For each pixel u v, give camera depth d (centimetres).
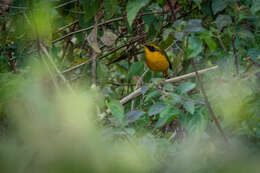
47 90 298
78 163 196
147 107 665
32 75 352
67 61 857
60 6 679
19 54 694
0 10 629
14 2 592
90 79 689
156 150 375
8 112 265
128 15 465
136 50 912
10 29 672
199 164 374
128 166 209
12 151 200
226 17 494
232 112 435
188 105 397
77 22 777
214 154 387
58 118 225
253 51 505
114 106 362
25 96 257
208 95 477
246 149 390
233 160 321
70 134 207
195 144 401
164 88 438
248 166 295
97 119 360
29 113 235
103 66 667
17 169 193
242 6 527
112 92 809
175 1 650
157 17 730
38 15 401
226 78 509
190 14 697
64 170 193
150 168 320
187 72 718
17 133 215
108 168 202
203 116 415
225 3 531
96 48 546
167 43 795
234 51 499
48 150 198
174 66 751
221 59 537
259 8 486
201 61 690
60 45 959
